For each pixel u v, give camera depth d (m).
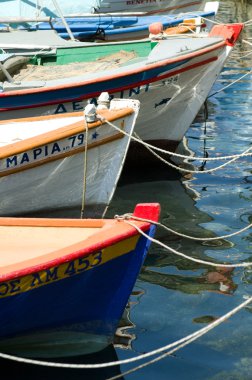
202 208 12.15
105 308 7.95
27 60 14.85
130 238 7.63
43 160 10.80
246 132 16.66
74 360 7.91
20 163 10.70
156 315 8.75
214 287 9.43
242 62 24.56
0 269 7.17
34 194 11.14
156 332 8.38
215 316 8.73
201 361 7.82
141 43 14.98
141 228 7.65
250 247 10.63
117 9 22.45
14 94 12.46
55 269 7.36
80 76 13.02
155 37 14.87
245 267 9.98
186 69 13.48
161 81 13.33
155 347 8.11
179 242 10.77
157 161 14.45
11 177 10.77
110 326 8.09
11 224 8.49
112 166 11.35
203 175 13.88
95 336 8.11
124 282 7.88
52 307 7.67
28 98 12.60
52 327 7.87
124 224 7.76
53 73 13.90
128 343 8.19
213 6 22.64
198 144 15.76
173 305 8.97
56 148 10.77
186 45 13.96
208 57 13.70
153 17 21.03
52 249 7.93
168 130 14.20
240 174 13.91
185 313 8.79
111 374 7.65
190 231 11.17
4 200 11.02
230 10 37.59
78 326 7.99
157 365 7.77
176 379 7.54
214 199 12.60
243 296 9.21
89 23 19.77
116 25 20.05
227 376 7.56
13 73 14.36
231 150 15.33
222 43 14.01
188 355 7.94
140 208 7.84
